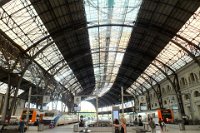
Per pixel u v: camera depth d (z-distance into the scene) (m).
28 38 33.34
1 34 28.52
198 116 38.78
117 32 43.50
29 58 34.81
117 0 31.97
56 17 32.59
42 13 30.23
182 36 36.22
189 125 36.53
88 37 44.69
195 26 32.66
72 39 42.44
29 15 29.41
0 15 26.34
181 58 42.06
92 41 47.34
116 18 37.66
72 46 45.78
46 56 42.88
